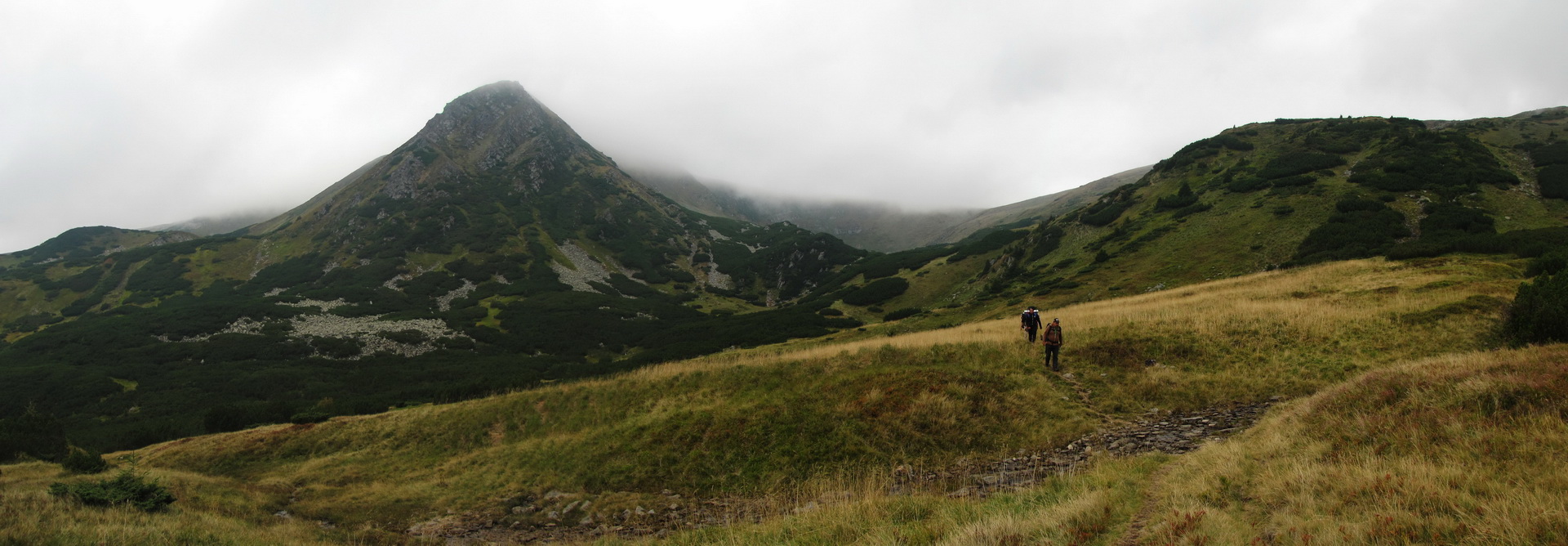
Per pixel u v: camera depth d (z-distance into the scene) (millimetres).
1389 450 9531
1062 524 8469
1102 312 32000
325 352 86250
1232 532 7312
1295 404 15008
